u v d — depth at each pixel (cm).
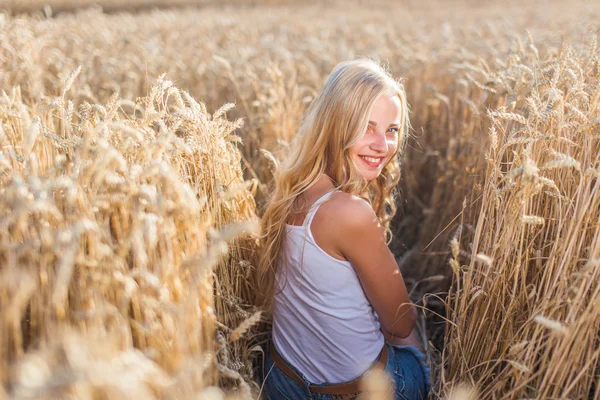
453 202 296
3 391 98
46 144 186
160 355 130
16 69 311
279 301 194
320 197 177
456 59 416
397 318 195
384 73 187
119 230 146
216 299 178
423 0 1645
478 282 181
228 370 142
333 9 1426
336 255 176
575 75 179
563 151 177
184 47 525
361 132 177
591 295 153
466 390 170
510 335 168
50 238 126
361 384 182
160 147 151
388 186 233
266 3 1838
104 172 137
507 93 236
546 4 1164
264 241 202
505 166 216
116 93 184
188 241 152
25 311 133
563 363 150
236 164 213
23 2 984
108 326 128
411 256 333
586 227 151
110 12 1525
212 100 396
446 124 366
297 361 194
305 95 417
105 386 94
